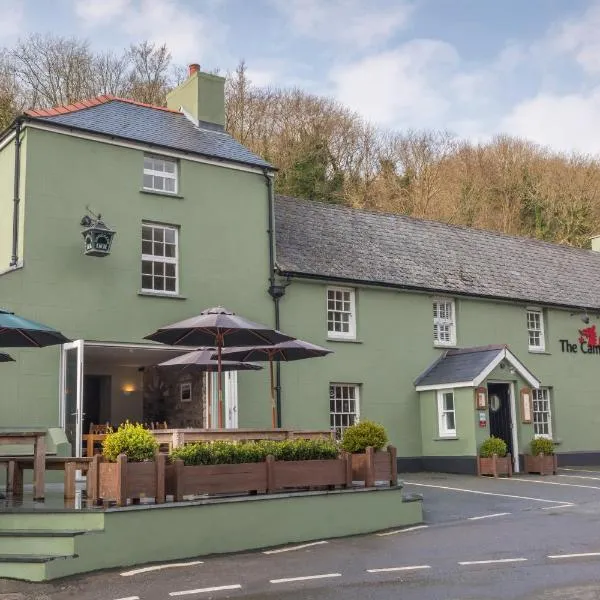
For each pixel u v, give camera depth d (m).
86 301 16.69
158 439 12.62
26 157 16.41
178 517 10.45
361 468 12.95
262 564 9.93
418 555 10.34
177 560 10.30
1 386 15.51
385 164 47.62
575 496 16.17
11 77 37.00
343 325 21.28
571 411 25.33
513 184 48.84
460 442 21.03
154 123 19.39
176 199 18.38
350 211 24.16
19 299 15.89
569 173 49.16
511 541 11.20
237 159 19.39
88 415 22.56
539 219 47.19
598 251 31.03
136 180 17.84
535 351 24.91
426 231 25.39
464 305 23.59
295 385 19.81
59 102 37.97
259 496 11.33
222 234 18.98
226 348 15.12
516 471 21.70
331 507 12.12
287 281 19.94
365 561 10.01
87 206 17.02
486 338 23.89
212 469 11.01
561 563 9.61
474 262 25.16
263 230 19.72
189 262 18.34
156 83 41.66
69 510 10.01
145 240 17.91
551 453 21.64
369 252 22.62
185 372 20.30
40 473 11.45
